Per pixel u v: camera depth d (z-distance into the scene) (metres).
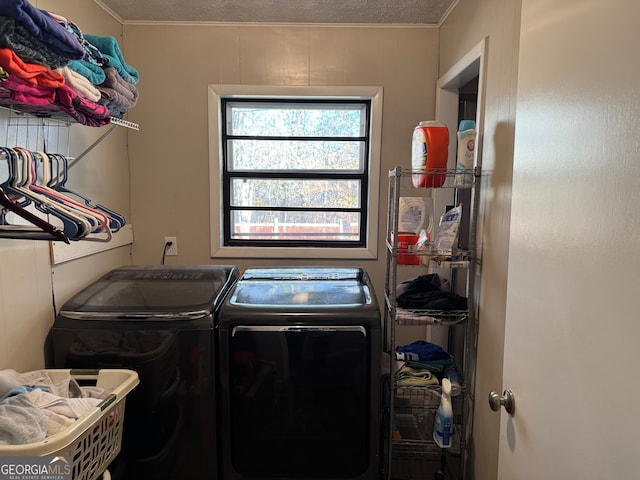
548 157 0.79
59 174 1.43
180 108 2.35
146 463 1.54
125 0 2.04
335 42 2.32
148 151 2.37
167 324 1.49
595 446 0.64
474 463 1.68
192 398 1.52
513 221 0.95
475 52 1.72
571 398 0.70
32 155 1.26
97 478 1.19
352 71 2.33
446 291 1.87
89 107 1.31
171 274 1.91
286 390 1.53
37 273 1.54
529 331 0.86
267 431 1.55
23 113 1.37
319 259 2.46
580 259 0.68
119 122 1.57
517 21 1.33
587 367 0.66
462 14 1.92
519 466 0.90
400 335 2.48
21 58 1.03
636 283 0.55
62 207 1.25
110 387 1.39
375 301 1.61
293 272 2.04
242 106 2.47
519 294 0.91
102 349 1.50
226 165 2.50
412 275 2.45
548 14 0.80
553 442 0.76
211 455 1.54
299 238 2.56
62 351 1.51
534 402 0.83
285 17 2.24
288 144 2.51
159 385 1.51
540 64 0.83
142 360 1.50
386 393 1.81
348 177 2.52
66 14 1.75
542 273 0.81
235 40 2.31
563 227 0.73
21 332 1.46
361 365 1.51
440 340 2.30
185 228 2.43
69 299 1.68
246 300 1.60
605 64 0.62
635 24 0.56
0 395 1.16
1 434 0.95
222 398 1.53
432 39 2.32
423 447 1.79
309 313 1.50
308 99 2.44
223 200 2.53
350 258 2.46
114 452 1.26
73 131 1.79
